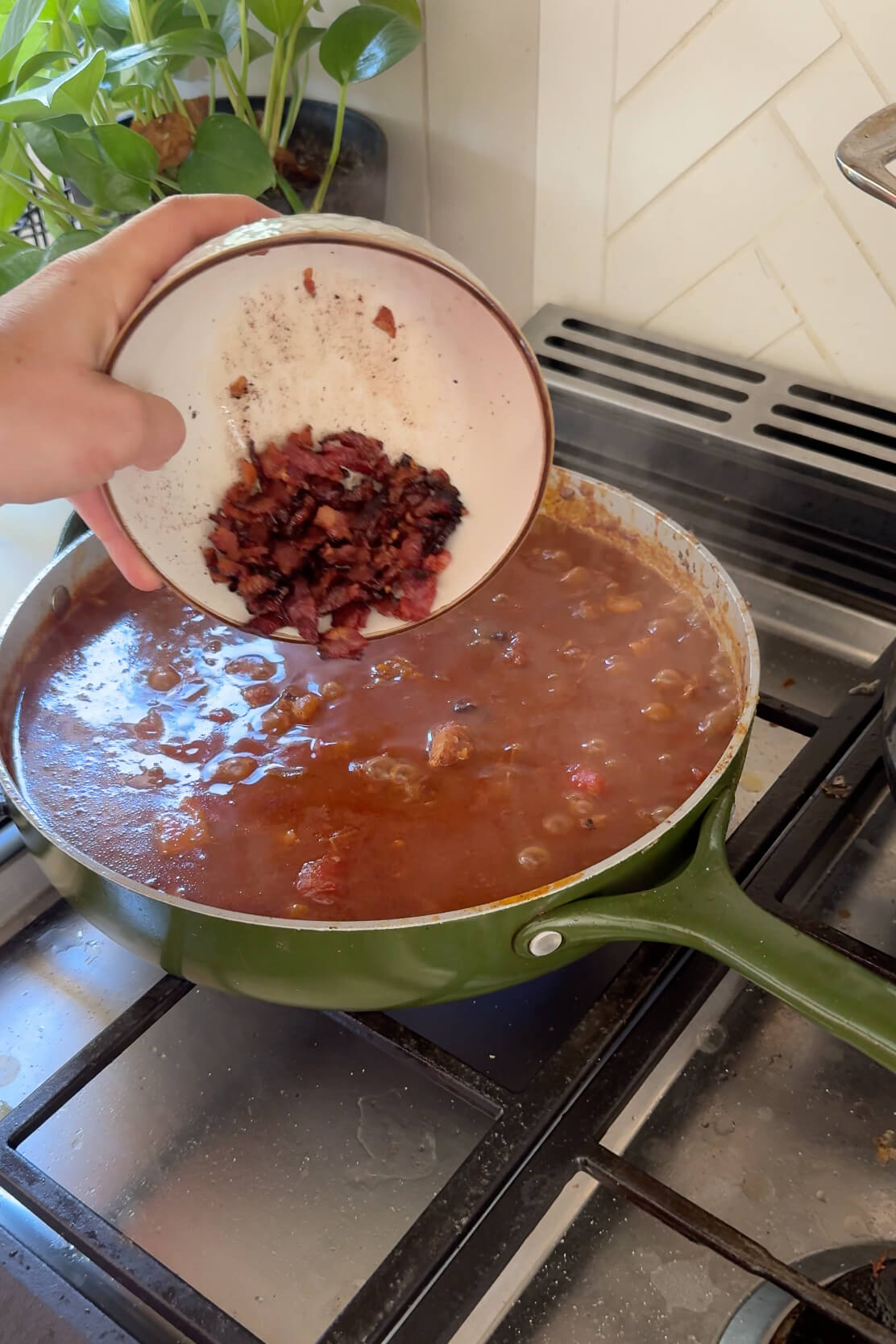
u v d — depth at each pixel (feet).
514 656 2.90
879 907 2.72
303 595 2.51
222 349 2.27
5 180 3.71
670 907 2.05
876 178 2.02
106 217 4.04
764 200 3.39
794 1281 1.93
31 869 2.89
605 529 3.20
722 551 3.53
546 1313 2.06
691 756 2.62
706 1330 2.02
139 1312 2.01
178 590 2.45
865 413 3.45
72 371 1.99
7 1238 2.10
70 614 3.05
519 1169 2.13
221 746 2.71
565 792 2.55
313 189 3.84
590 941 2.12
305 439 2.40
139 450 2.06
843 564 3.38
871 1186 2.22
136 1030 2.43
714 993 2.50
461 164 3.99
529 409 2.32
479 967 2.12
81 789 2.60
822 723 2.96
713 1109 2.35
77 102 3.21
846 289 3.38
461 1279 1.98
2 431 1.92
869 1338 1.86
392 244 1.99
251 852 2.45
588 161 3.67
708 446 3.42
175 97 3.81
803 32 3.09
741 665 2.68
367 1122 2.41
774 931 2.00
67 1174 2.35
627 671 2.84
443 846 2.44
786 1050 2.44
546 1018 2.54
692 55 3.29
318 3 3.75
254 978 2.13
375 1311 1.94
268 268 2.18
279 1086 2.48
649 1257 2.12
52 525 4.12
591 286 3.93
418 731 2.72
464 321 2.27
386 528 2.48
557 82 3.58
